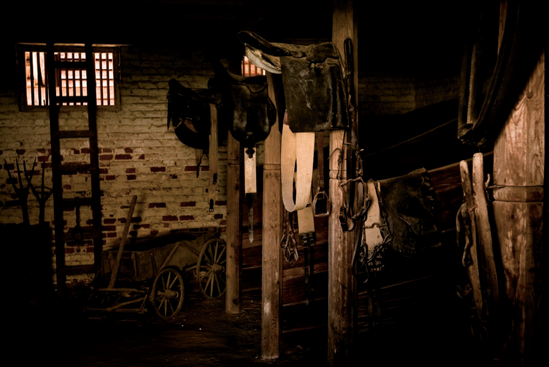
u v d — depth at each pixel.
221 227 6.16
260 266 5.61
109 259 5.15
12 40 5.31
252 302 5.71
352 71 2.69
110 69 5.85
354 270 2.73
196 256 5.66
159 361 4.13
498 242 2.10
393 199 2.91
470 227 2.17
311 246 3.38
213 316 5.27
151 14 4.42
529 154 1.99
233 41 4.77
